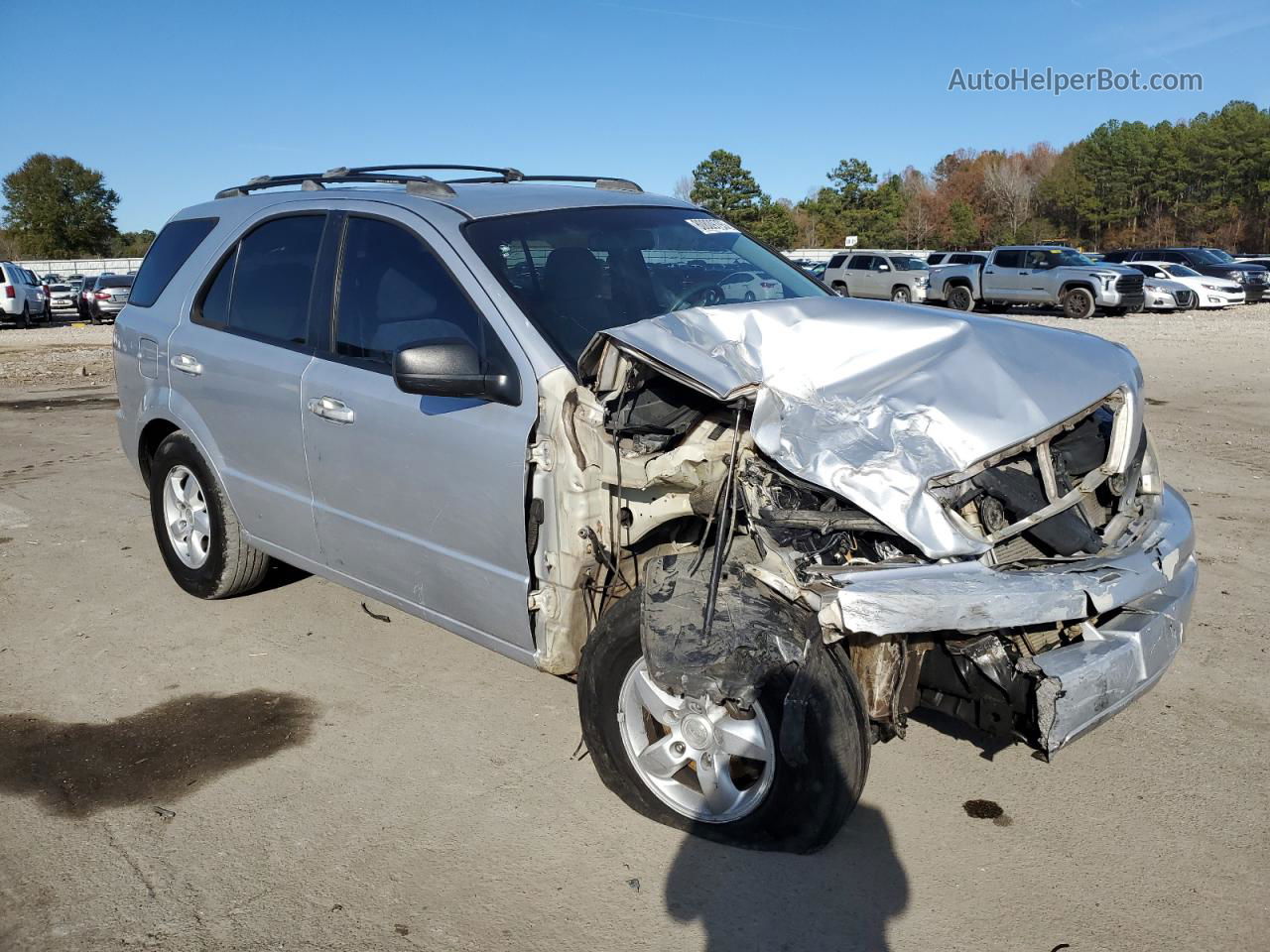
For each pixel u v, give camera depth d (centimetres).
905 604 264
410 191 406
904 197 9194
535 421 326
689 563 302
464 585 359
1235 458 825
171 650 456
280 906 285
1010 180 9119
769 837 299
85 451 890
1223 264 3212
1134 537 322
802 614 280
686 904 284
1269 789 340
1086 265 2608
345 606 505
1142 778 347
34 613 500
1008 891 289
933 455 283
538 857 306
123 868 303
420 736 379
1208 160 8019
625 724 316
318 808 333
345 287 405
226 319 464
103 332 2517
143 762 363
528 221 388
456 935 273
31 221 8656
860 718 283
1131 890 289
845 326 331
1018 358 320
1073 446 317
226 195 514
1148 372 1384
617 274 384
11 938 273
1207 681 418
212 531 483
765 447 287
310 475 413
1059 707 272
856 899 285
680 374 297
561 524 325
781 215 6669
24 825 324
